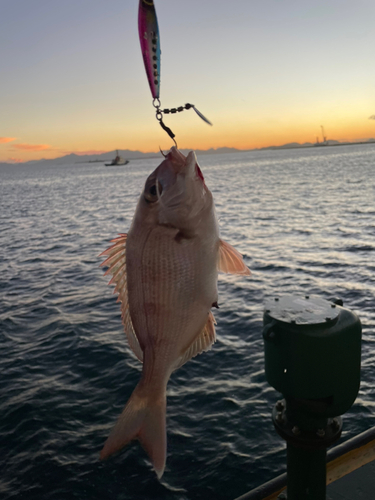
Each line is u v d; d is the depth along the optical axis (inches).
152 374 16.0
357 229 210.1
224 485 52.2
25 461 57.5
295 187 484.7
